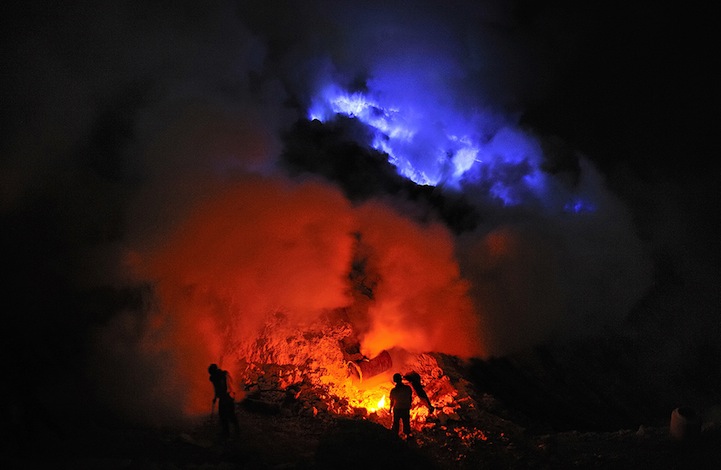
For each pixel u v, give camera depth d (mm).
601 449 9531
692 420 9195
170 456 7918
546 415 13031
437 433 10070
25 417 8133
